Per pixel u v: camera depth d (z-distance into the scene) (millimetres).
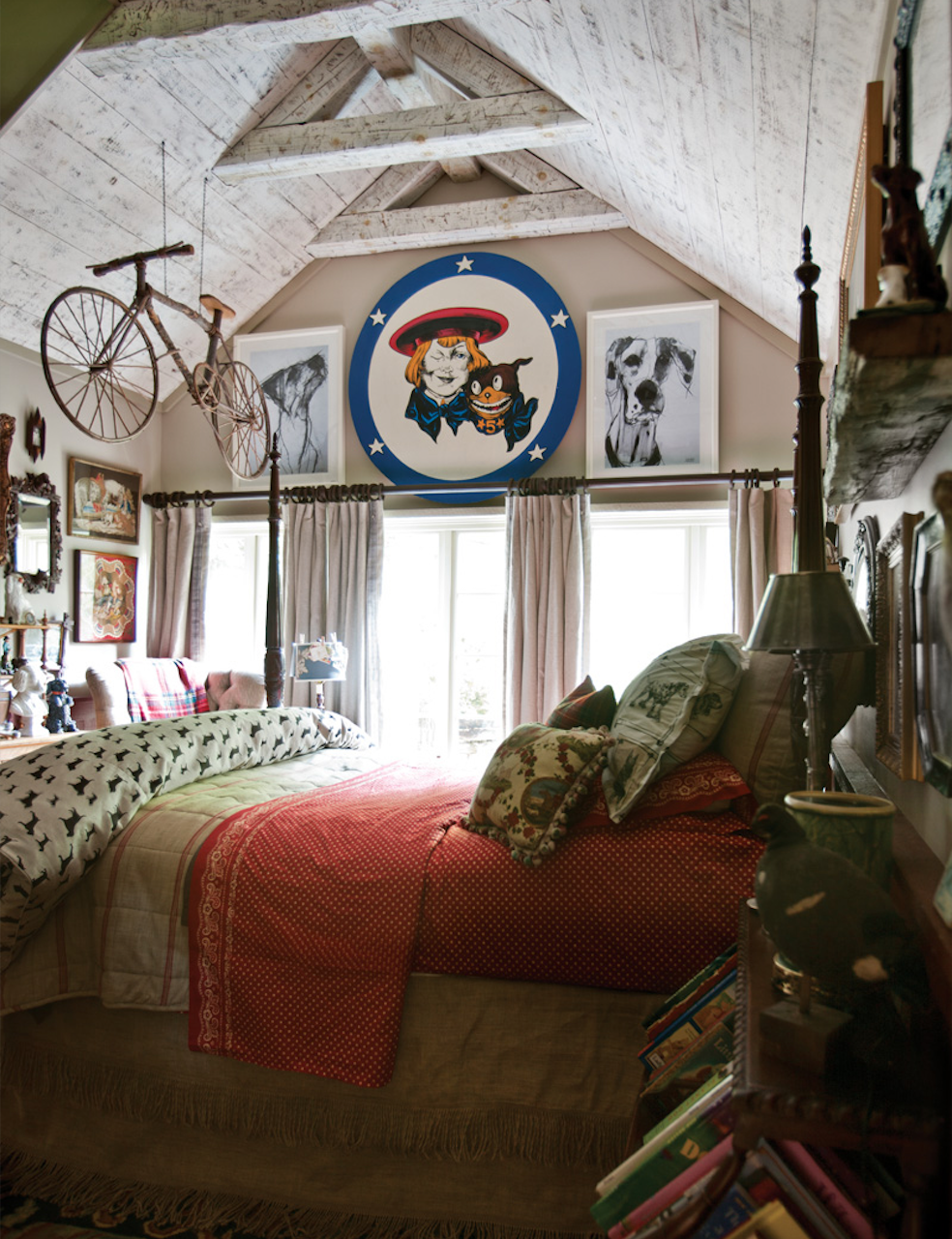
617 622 5266
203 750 2549
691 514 5133
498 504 5367
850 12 1763
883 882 1150
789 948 929
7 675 4383
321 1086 1910
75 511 5141
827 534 3084
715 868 1768
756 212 3404
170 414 5914
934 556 1252
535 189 5203
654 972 1763
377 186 5469
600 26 2986
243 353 5781
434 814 2209
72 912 2098
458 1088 1836
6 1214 1962
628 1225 1033
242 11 3541
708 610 5148
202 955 1972
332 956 1894
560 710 2428
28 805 2043
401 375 5520
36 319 4699
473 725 5496
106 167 4305
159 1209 1968
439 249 5512
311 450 5664
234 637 5836
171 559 5660
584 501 5055
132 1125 2062
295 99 4652
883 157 1416
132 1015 2055
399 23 3488
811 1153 942
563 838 1862
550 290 5289
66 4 3693
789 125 2467
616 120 3770
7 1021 2129
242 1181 1984
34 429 4824
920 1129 820
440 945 1862
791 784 1817
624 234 5199
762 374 5012
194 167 4617
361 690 5316
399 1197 1893
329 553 5414
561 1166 1805
